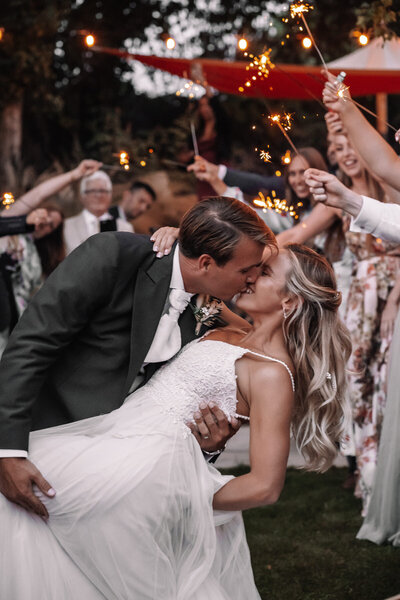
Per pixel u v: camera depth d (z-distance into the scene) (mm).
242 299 2516
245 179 5109
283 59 9531
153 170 9234
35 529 2312
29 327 2316
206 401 2406
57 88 10219
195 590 2266
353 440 4320
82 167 5016
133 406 2438
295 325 2484
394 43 6430
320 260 2514
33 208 4977
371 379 4348
